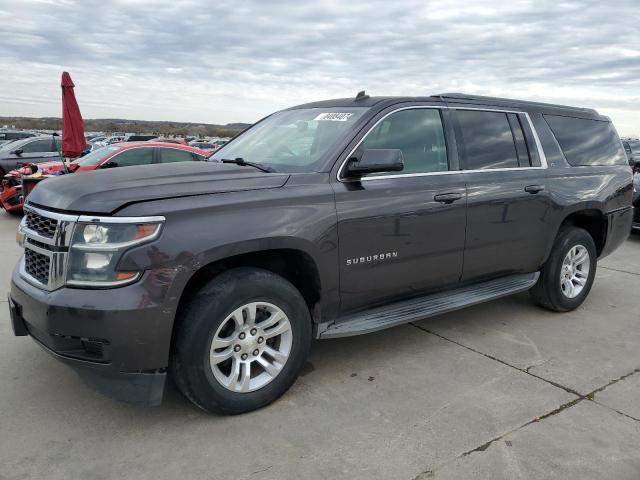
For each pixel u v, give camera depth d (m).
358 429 3.07
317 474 2.66
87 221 2.76
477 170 4.34
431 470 2.70
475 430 3.07
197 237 2.86
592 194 5.17
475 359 4.09
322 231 3.35
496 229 4.41
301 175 3.42
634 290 6.17
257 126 4.67
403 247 3.81
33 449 2.82
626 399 3.48
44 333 2.87
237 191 3.13
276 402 3.37
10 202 10.70
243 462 2.75
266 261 3.49
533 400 3.44
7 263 6.80
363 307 3.81
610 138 5.70
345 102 4.18
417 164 3.99
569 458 2.82
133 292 2.72
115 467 2.69
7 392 3.41
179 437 2.96
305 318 3.37
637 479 2.66
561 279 5.09
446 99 4.36
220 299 2.96
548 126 5.06
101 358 2.79
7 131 25.38
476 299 4.32
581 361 4.09
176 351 2.94
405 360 4.05
